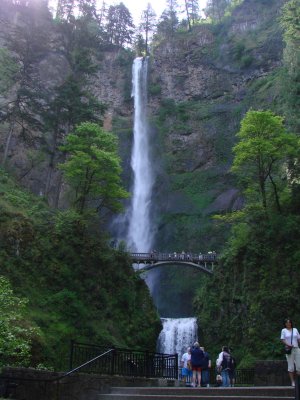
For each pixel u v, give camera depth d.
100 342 31.66
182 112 80.69
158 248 65.25
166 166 74.44
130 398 13.02
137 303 39.47
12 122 46.28
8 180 42.91
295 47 51.69
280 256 35.69
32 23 48.91
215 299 41.06
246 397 11.94
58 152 54.09
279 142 38.38
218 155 71.88
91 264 36.41
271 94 67.50
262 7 89.06
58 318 30.69
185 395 12.87
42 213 38.62
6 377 12.98
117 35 101.06
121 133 79.12
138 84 87.69
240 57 82.12
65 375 14.06
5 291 17.03
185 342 42.28
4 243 32.16
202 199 67.31
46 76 62.19
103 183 41.84
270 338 32.25
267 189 42.50
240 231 40.12
